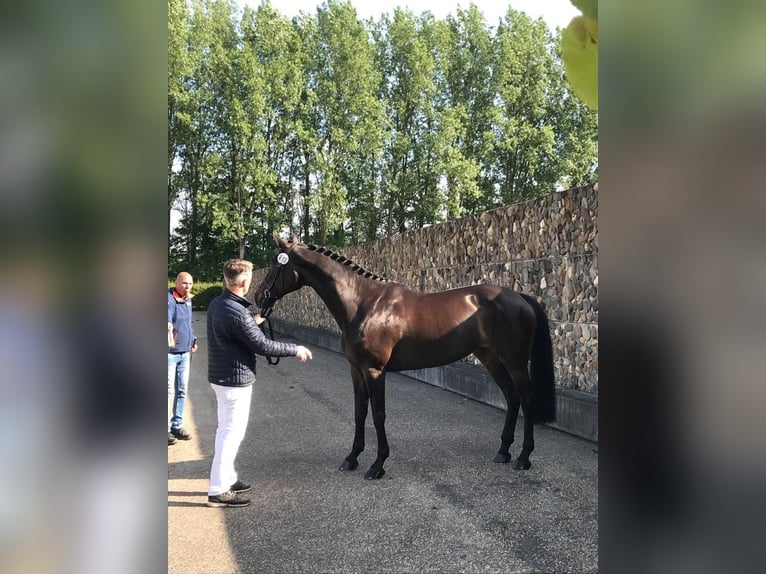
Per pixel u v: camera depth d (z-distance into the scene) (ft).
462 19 95.45
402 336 13.75
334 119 92.84
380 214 103.76
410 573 9.16
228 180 95.50
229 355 12.05
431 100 95.86
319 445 16.62
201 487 13.32
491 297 14.29
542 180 86.02
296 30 96.78
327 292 14.11
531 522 10.94
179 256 105.40
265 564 9.58
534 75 73.82
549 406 14.21
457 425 18.62
